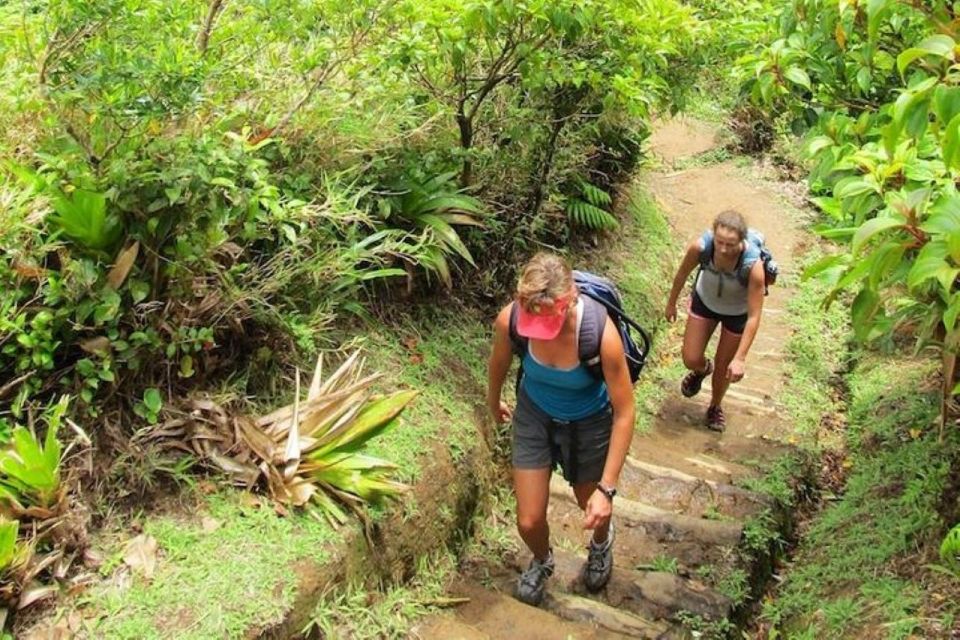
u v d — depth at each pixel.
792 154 10.09
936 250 2.37
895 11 3.26
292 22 4.02
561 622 3.60
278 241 3.93
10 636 2.47
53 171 3.13
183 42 3.56
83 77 3.05
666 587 3.89
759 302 4.76
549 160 5.71
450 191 4.80
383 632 3.24
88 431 3.13
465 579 3.89
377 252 4.29
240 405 3.58
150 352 3.28
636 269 6.92
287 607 2.90
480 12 4.22
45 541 2.76
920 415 4.98
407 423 3.97
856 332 3.02
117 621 2.66
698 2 6.07
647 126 7.17
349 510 3.38
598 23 4.75
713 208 9.26
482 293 5.23
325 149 4.26
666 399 5.94
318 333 4.00
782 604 3.96
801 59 3.69
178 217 3.24
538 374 3.23
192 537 3.02
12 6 3.61
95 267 3.12
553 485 4.73
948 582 3.38
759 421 5.66
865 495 4.44
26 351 3.00
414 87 4.70
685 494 4.78
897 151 2.85
